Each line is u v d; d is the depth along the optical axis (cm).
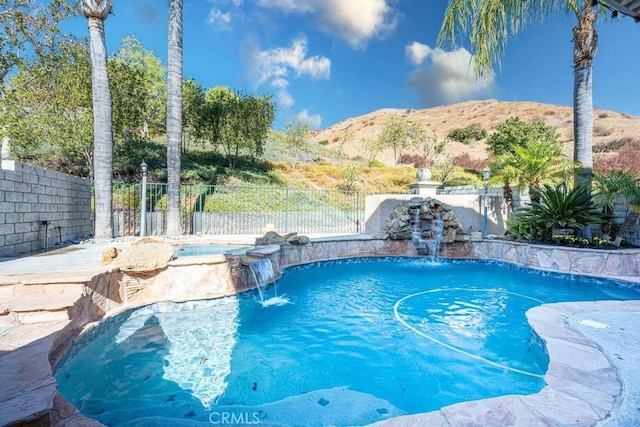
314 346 384
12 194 617
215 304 519
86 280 371
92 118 1114
